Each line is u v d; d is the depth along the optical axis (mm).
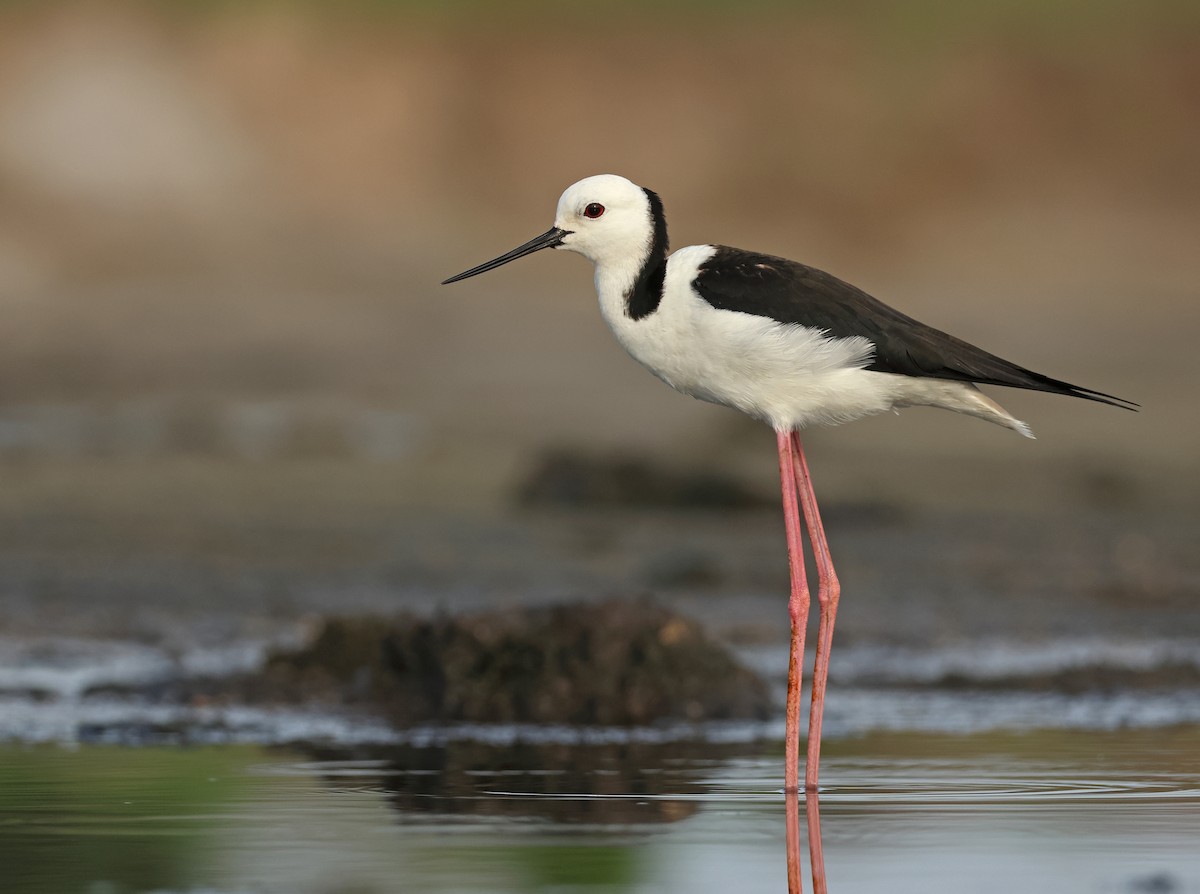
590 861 6012
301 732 8875
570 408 22047
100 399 22000
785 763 7676
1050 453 19859
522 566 14016
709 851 6195
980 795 7227
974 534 15617
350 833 6438
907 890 5645
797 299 7684
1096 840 6371
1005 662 11039
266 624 11883
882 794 7266
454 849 6164
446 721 9234
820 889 5676
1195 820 6727
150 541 14648
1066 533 15750
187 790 7273
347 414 21594
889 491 17625
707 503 16797
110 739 8633
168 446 19609
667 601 12789
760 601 12875
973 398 7770
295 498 16891
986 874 5867
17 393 22094
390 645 9688
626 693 9352
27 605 12203
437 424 21094
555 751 8383
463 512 16406
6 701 9531
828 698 9930
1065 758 8125
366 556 14289
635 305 8023
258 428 20750
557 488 16953
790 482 7871
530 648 9492
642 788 7387
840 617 12375
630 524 15992
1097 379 24297
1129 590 13383
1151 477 18562
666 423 21203
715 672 9508
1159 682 10242
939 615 12492
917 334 7641
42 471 17969
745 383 7824
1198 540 15531
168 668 10539
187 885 5664
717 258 7891
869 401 7809
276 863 5965
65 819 6691
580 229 8039
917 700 9875
